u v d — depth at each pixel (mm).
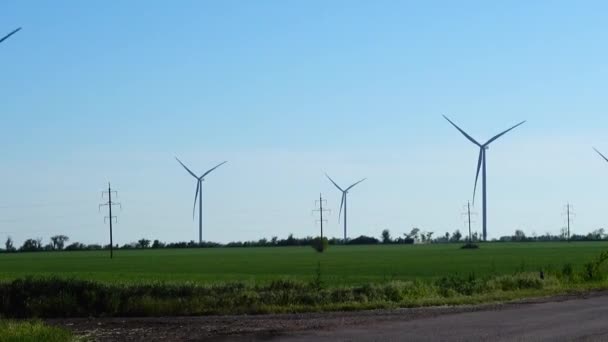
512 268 72500
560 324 26812
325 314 32281
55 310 36281
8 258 135125
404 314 31312
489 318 29125
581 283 48219
